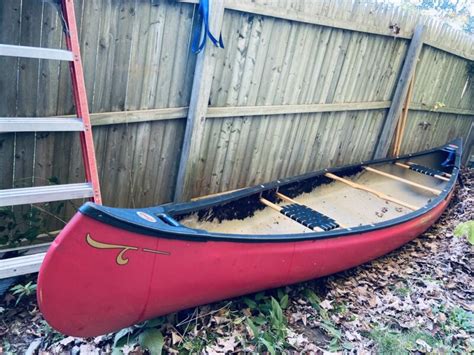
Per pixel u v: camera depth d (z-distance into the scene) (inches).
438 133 255.0
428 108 228.8
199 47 117.2
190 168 131.1
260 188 134.3
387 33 175.3
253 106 141.9
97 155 112.8
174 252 81.3
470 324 106.7
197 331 94.1
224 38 124.6
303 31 145.5
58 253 67.9
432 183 196.2
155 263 79.0
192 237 82.8
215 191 147.1
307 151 174.1
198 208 113.2
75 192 86.2
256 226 134.0
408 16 183.0
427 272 133.6
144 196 129.1
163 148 126.6
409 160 204.2
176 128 126.7
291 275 108.3
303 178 152.9
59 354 85.0
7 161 98.9
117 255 73.6
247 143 148.7
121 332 89.7
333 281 126.1
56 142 104.8
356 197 171.6
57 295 71.1
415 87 211.0
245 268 96.0
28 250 103.4
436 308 112.7
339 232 115.3
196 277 87.0
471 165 273.7
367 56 175.3
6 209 100.0
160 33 111.3
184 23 115.0
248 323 97.3
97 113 107.0
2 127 77.5
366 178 183.8
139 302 80.6
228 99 134.8
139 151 121.1
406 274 132.3
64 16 84.7
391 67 190.4
